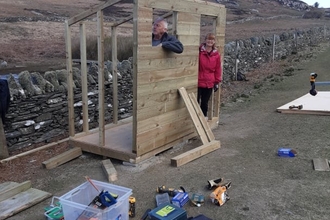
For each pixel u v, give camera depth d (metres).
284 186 4.11
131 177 4.52
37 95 5.96
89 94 6.92
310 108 7.27
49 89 6.14
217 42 6.36
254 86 10.53
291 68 13.02
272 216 3.48
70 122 5.56
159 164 4.93
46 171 4.91
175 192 3.88
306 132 6.08
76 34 18.55
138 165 4.87
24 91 5.78
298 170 4.57
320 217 3.44
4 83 5.34
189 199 3.83
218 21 6.25
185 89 5.56
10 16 23.25
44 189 4.32
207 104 6.47
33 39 17.16
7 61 12.00
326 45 19.75
